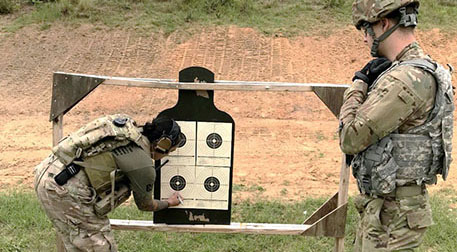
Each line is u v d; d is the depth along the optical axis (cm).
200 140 361
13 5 1176
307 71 962
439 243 436
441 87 245
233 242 437
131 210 488
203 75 347
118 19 1110
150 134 308
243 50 1016
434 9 1162
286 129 774
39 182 303
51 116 353
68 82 347
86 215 303
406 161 252
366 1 256
